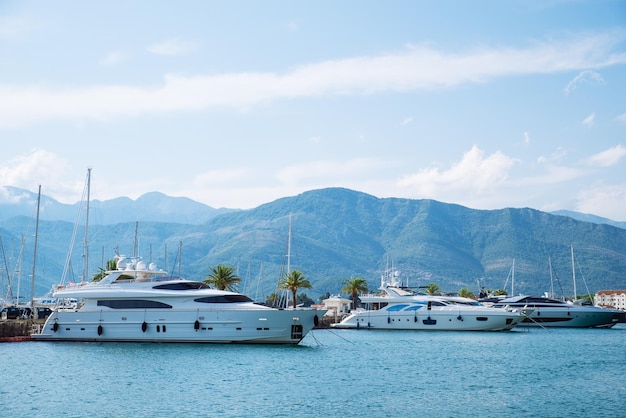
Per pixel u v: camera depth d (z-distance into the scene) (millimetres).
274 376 58750
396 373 61969
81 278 107125
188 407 46062
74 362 65188
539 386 55688
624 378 60281
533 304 140125
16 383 54344
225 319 76312
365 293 159500
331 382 56312
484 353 80125
